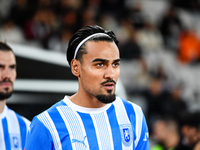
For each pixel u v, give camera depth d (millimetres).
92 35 7520
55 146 7395
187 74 37219
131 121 8102
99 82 7258
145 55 36031
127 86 31594
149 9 40781
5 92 9617
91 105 7848
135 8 38719
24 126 10375
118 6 37969
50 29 32062
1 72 9547
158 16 40531
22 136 10242
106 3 37500
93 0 36500
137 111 8336
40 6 32969
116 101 8297
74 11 34281
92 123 7719
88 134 7578
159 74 33938
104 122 7805
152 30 38250
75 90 14188
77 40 7609
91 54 7305
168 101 28578
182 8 43156
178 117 15477
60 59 14305
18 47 13859
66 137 7441
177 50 38531
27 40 30953
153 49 37094
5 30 30719
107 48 7312
